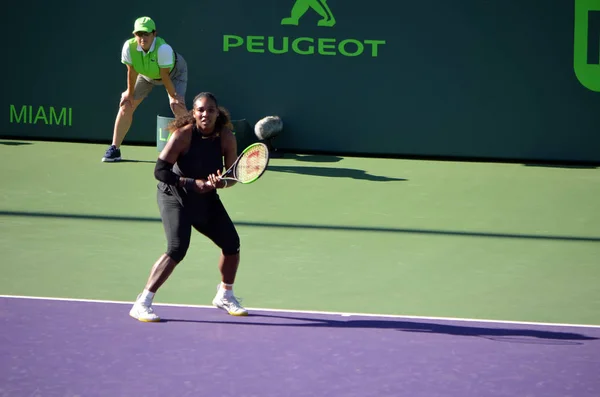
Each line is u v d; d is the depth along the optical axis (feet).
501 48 147.54
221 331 68.74
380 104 149.89
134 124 153.58
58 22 152.56
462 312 76.13
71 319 70.74
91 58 152.87
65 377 58.80
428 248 97.71
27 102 155.02
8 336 66.39
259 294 79.82
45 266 86.94
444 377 60.23
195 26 149.89
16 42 153.69
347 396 56.54
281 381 58.85
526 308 77.71
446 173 140.15
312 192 123.95
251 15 149.18
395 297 80.12
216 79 151.02
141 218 107.24
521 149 149.69
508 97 148.66
